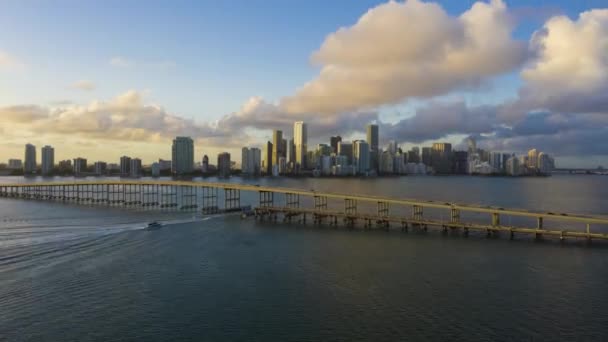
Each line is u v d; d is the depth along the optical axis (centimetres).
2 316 5884
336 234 12050
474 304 6325
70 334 5362
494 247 10175
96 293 6781
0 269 8025
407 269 8181
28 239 10812
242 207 18162
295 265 8475
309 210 14662
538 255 9325
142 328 5534
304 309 6141
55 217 15450
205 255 9300
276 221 14588
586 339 5209
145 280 7444
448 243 10700
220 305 6300
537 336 5281
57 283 7250
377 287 7094
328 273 7919
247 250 9838
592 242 10731
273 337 5294
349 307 6225
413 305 6278
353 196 14850
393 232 12362
